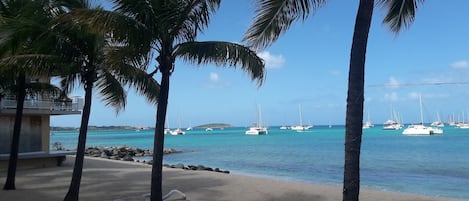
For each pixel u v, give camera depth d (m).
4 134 25.34
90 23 10.39
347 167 6.99
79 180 13.63
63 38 13.05
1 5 15.06
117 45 12.35
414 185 25.11
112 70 13.55
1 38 12.75
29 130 26.75
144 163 35.31
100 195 16.42
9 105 24.14
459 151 52.78
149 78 14.51
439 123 158.62
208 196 16.41
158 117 11.77
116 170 26.05
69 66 13.48
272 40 8.74
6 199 15.43
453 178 28.52
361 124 7.02
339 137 106.44
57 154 27.48
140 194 16.64
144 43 11.19
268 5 8.34
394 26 9.93
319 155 49.69
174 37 11.73
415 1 9.48
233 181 20.80
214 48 11.20
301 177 29.27
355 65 7.05
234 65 11.49
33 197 15.91
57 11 13.90
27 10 13.50
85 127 13.76
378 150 55.94
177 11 11.38
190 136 144.25
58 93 18.64
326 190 18.12
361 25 7.10
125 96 16.53
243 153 54.97
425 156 46.16
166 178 21.95
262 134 141.50
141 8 11.14
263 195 16.77
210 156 51.09
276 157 47.56
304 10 8.37
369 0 7.12
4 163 24.80
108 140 122.75
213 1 11.49
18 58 13.07
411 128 109.06
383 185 25.14
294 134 137.25
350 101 7.04
